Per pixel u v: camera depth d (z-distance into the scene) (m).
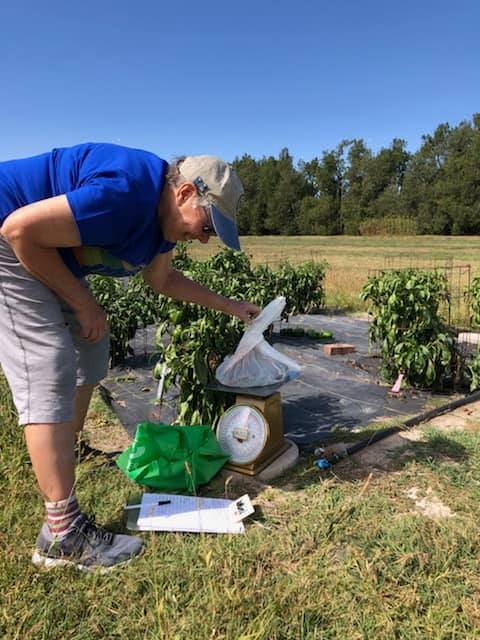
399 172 68.00
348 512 2.46
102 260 2.14
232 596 1.81
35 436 2.03
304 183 73.62
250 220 73.75
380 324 4.75
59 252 2.08
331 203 69.69
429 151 61.97
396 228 58.84
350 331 7.36
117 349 5.41
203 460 2.82
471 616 1.82
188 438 2.81
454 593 1.93
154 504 2.49
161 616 1.75
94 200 1.79
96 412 3.95
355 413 4.04
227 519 2.39
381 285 4.88
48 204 1.77
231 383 3.01
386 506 2.54
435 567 2.06
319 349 6.19
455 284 10.95
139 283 5.80
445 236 54.78
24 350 2.02
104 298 5.33
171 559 2.10
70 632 1.74
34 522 2.33
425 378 4.59
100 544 2.11
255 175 74.88
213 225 2.01
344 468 2.98
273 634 1.70
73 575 2.00
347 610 1.83
